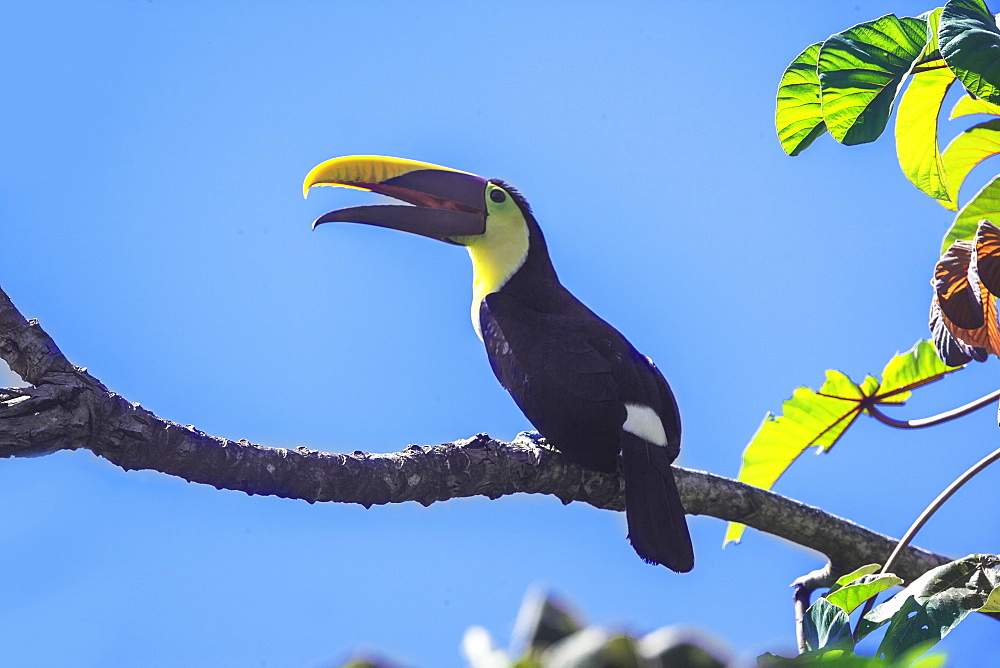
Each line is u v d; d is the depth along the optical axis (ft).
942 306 27.48
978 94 27.12
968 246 27.53
